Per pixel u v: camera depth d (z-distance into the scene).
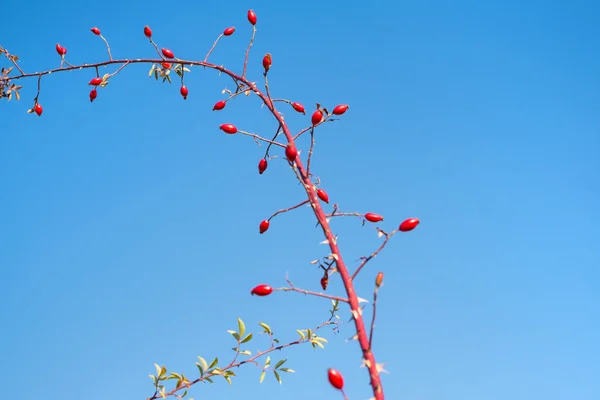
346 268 3.76
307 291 3.68
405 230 3.75
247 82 5.11
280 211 4.38
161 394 4.72
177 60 5.80
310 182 4.22
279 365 5.02
